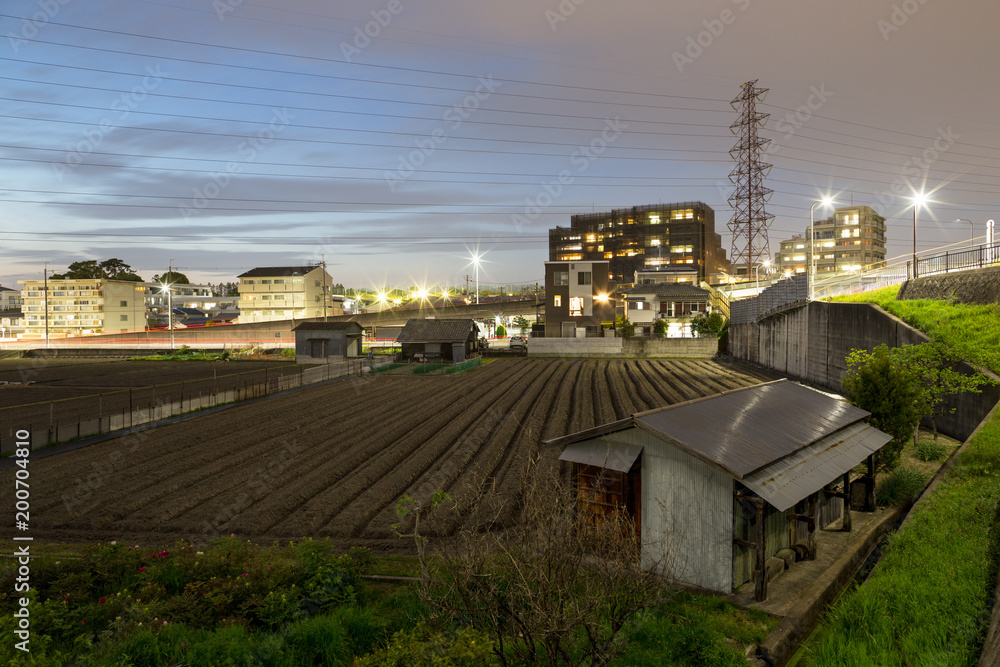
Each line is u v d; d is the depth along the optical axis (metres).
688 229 117.50
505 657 5.61
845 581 8.87
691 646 6.33
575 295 56.84
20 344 75.31
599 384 32.31
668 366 41.62
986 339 16.88
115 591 8.18
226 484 14.47
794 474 8.46
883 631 6.14
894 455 12.69
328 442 18.88
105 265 128.12
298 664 6.36
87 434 20.00
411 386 33.50
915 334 18.97
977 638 5.79
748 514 8.37
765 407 10.76
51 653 6.38
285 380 32.62
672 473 8.41
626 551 6.20
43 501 13.27
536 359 50.19
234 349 61.09
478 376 38.06
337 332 48.84
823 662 6.00
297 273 83.44
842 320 25.23
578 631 6.24
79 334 83.31
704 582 8.12
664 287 62.00
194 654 6.26
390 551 10.33
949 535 8.12
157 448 18.41
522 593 5.54
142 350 60.91
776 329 35.19
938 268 28.61
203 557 8.76
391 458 16.53
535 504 6.09
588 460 8.98
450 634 6.13
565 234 126.88
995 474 10.03
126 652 6.26
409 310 73.06
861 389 12.99
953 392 14.74
